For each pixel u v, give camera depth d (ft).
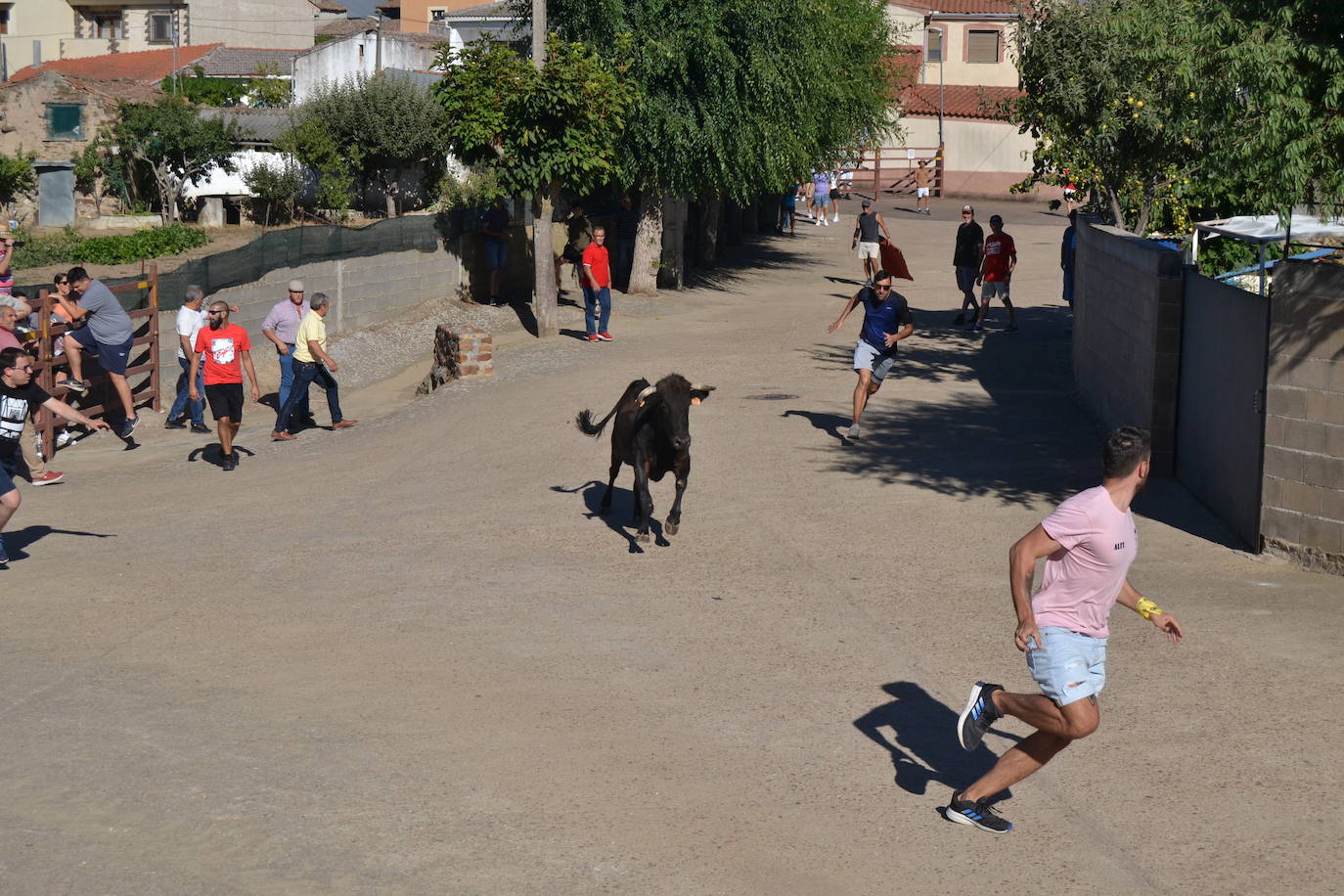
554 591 31.35
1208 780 20.72
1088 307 52.65
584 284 70.33
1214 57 33.68
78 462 50.55
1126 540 18.06
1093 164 59.21
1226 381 35.76
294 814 19.67
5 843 18.72
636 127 77.71
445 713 23.82
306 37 230.48
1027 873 17.95
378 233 74.90
